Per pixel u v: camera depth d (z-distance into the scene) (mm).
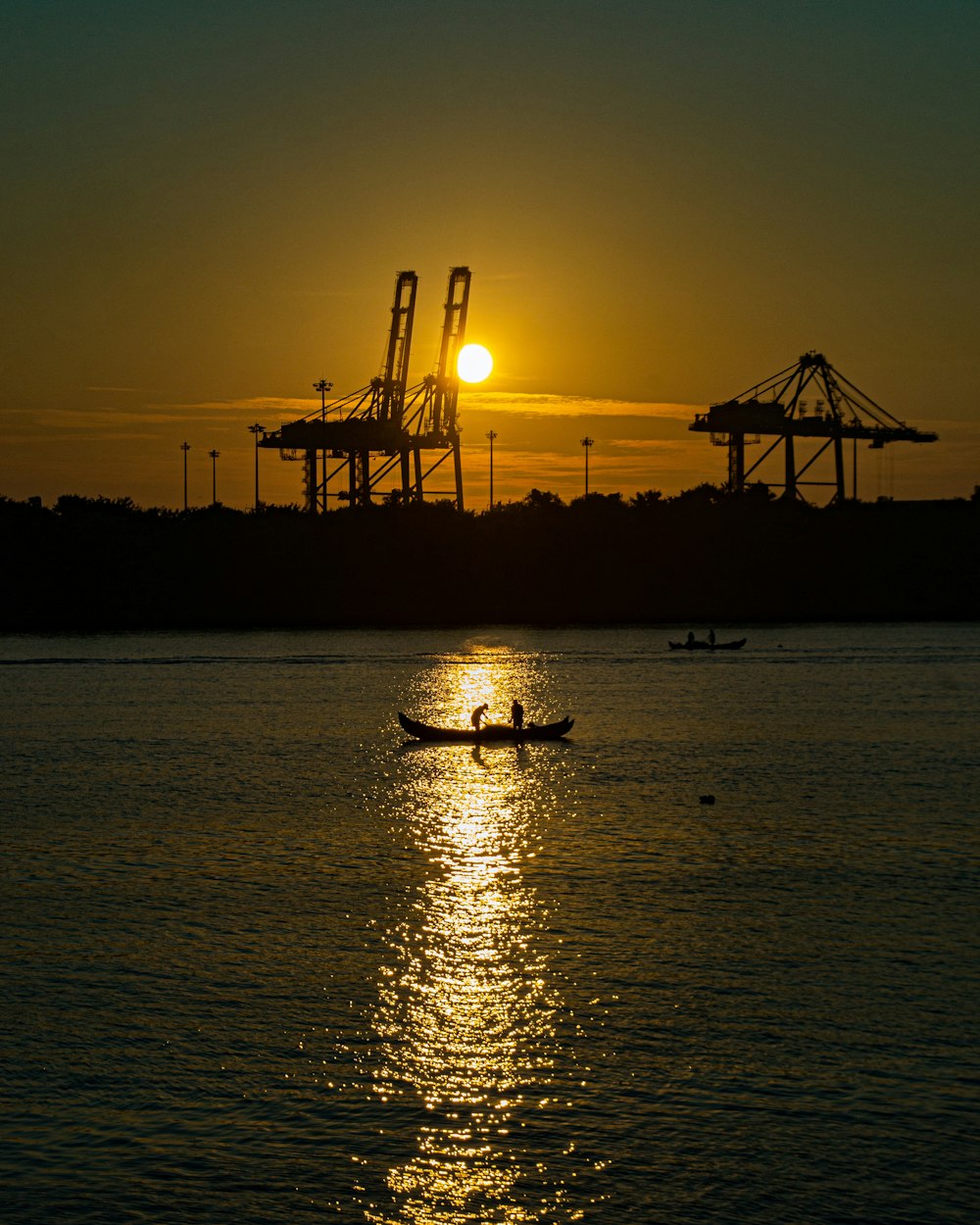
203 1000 49000
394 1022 46969
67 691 160125
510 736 117062
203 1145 38750
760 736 119062
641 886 64188
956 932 55875
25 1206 35750
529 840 75125
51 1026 46562
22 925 57844
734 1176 36906
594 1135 39156
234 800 88562
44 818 81812
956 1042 44531
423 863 69375
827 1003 48031
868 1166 37219
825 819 79938
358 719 133625
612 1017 47125
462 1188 36594
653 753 109562
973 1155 37594
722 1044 44750
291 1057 44188
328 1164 37844
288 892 63531
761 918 58250
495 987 50094
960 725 125500
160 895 62906
